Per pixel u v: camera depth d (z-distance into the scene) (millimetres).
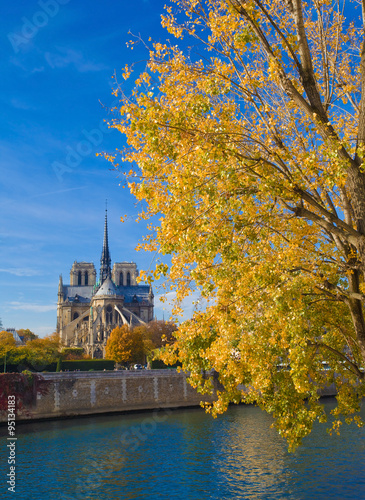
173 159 10898
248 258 11703
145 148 11250
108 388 75438
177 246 10828
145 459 39281
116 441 47719
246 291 11594
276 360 13445
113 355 121938
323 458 36375
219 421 60094
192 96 11070
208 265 11727
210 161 10836
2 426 61094
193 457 39469
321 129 11250
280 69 11578
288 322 11195
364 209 11039
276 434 48562
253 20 11289
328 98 12859
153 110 10586
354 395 15352
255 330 11805
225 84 11727
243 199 11312
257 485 30906
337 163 10008
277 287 10805
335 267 12641
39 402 67438
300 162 11609
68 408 70375
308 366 11773
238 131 11656
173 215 10602
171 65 11555
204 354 12805
